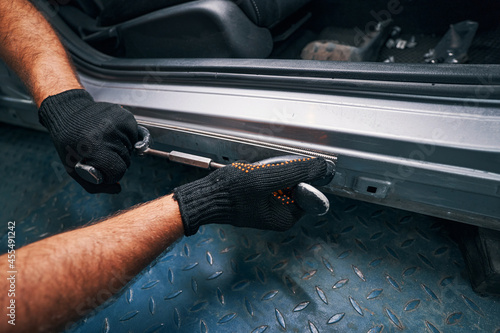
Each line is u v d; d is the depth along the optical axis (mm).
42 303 524
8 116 1996
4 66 1538
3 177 1987
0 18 1072
